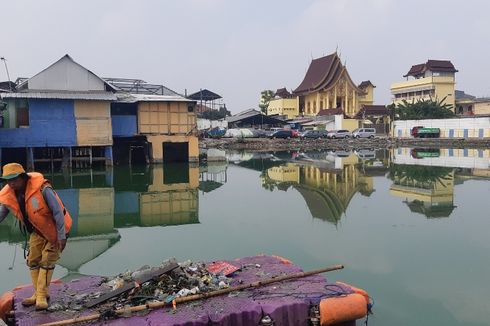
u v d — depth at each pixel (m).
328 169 24.97
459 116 55.25
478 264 8.05
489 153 35.97
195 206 14.14
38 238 5.08
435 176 21.11
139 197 15.98
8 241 10.23
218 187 18.34
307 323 5.32
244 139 47.50
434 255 8.63
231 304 5.26
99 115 25.33
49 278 5.22
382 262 8.20
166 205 14.40
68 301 5.43
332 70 67.69
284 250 9.05
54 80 25.22
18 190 4.84
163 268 5.90
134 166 27.19
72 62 25.41
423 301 6.45
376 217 12.14
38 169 25.30
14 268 8.20
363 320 5.84
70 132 24.78
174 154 29.11
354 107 68.75
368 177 21.06
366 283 7.14
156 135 27.45
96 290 5.80
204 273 6.09
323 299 5.40
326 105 67.69
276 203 14.51
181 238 10.12
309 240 9.80
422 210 13.01
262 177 21.55
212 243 9.65
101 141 25.42
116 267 8.07
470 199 14.79
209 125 55.84
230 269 6.38
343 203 14.31
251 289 5.74
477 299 6.49
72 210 13.64
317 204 14.22
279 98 74.69
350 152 39.84
